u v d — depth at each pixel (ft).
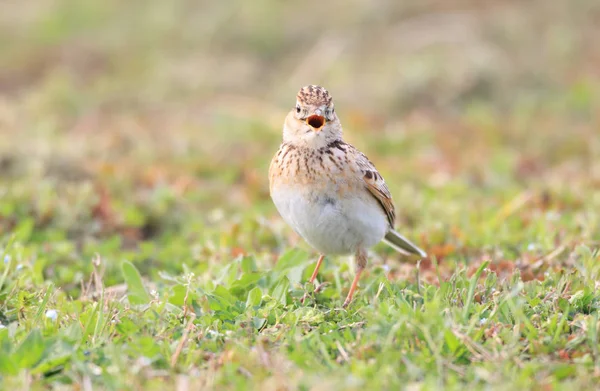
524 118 67.21
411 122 66.54
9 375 24.76
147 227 45.68
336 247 33.30
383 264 36.94
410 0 85.92
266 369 25.04
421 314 26.89
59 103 70.38
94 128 65.26
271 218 43.88
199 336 27.55
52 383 24.64
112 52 82.64
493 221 42.22
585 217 41.27
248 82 76.43
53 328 27.78
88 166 52.65
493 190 52.16
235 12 86.02
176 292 31.27
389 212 34.24
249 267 34.27
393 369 24.57
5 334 27.27
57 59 81.41
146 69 79.46
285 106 70.85
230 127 64.64
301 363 25.41
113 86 74.95
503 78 73.87
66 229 42.55
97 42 84.53
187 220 45.65
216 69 77.87
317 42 82.33
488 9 86.38
